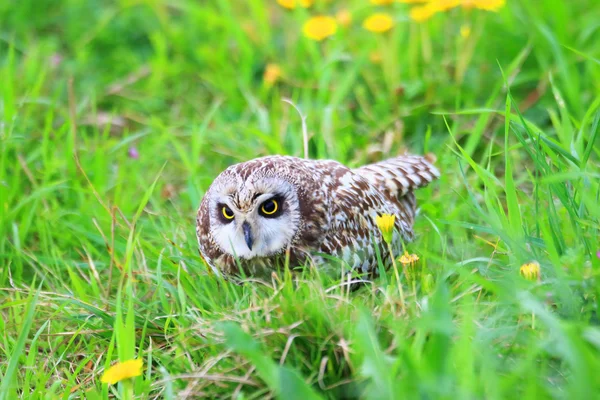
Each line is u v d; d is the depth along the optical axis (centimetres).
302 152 993
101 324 766
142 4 1501
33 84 1253
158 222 956
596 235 683
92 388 666
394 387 536
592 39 1179
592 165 879
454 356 562
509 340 605
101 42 1448
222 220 762
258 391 610
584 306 623
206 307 766
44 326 725
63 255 921
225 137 1097
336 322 639
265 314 654
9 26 1492
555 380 582
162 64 1309
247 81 1234
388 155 1041
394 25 1160
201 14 1346
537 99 1096
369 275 797
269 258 754
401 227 830
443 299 555
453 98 1106
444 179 919
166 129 1051
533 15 1155
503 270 722
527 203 838
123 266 800
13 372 683
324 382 625
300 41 1260
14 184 971
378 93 1134
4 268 881
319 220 749
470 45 1110
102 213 956
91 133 1196
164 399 666
